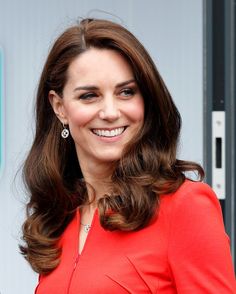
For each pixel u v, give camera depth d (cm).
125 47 529
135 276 510
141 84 540
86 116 541
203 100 978
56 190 605
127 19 997
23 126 1027
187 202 509
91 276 525
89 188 588
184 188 519
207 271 492
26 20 1025
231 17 964
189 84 983
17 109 1030
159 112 546
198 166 553
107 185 577
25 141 1027
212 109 975
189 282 496
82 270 534
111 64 533
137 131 545
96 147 549
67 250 572
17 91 1028
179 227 506
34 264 577
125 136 547
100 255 532
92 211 589
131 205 521
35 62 1024
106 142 545
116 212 530
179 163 552
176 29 984
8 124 1029
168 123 549
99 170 573
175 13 984
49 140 616
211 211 509
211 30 970
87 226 586
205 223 500
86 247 543
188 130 983
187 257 499
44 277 574
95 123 543
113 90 535
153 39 991
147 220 518
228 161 970
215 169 973
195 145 983
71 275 545
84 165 585
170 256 506
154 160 539
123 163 541
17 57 1028
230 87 969
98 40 535
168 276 511
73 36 545
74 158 620
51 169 609
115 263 519
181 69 985
